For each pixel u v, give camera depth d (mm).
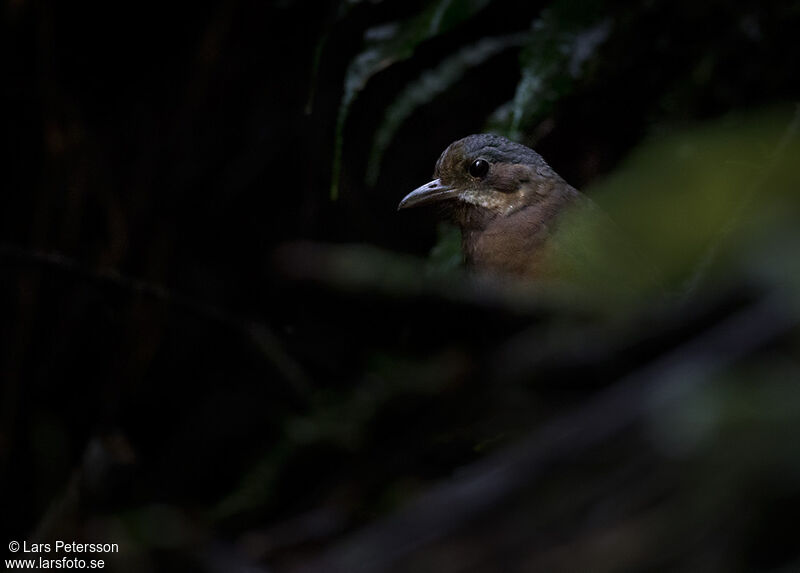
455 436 2537
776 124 2545
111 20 9602
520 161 6730
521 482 1758
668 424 1579
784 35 5898
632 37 6273
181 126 9703
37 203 9453
